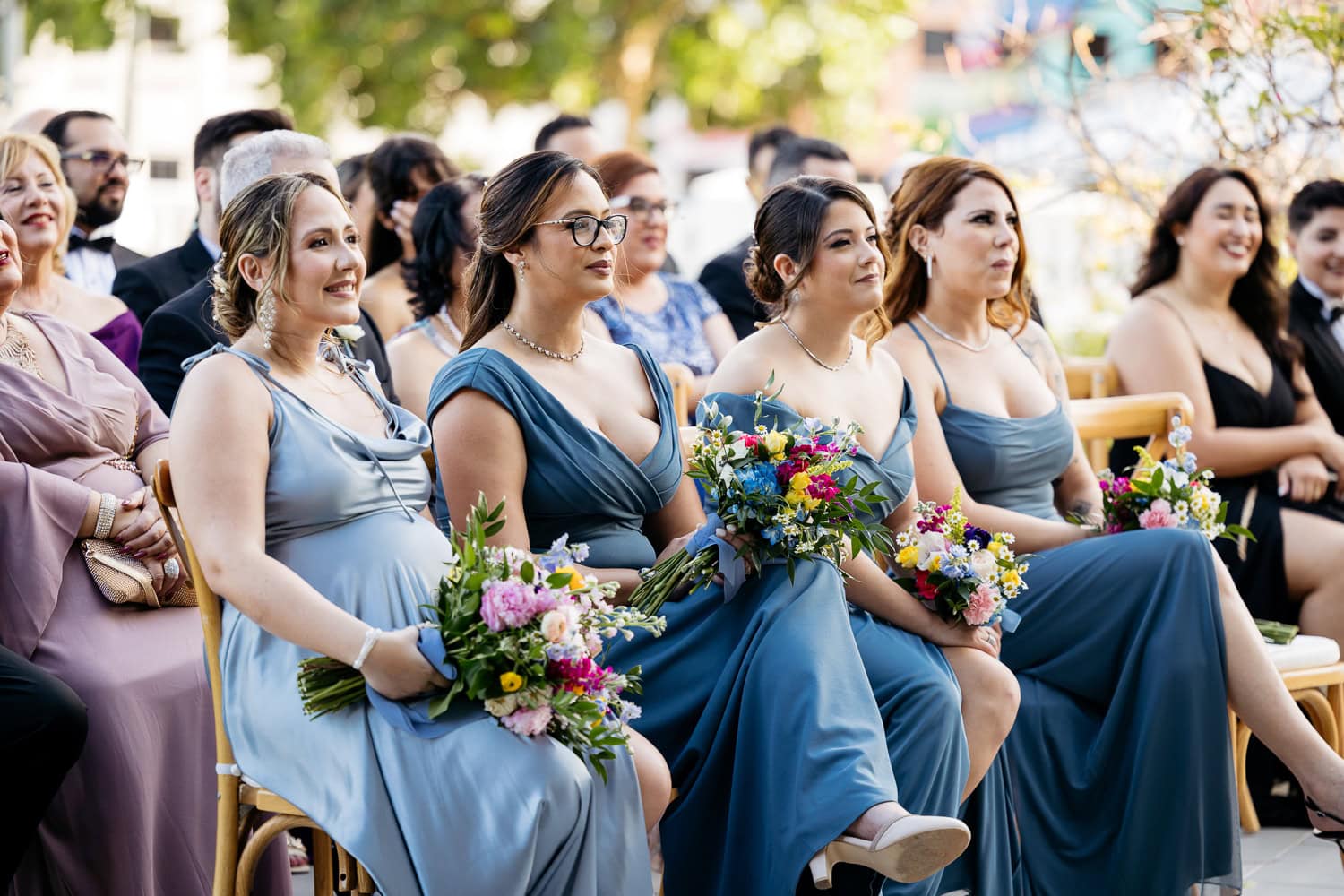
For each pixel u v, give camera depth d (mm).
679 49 16156
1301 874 4648
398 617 3260
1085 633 4203
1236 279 5836
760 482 3625
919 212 4605
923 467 4383
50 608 3629
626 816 3182
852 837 3311
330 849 3654
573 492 3680
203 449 3164
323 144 4695
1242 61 6707
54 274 5137
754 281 4238
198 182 5359
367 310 5586
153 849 3600
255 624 3186
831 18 16391
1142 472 4555
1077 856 4109
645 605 3717
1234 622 4133
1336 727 4551
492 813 2965
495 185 3748
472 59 15797
